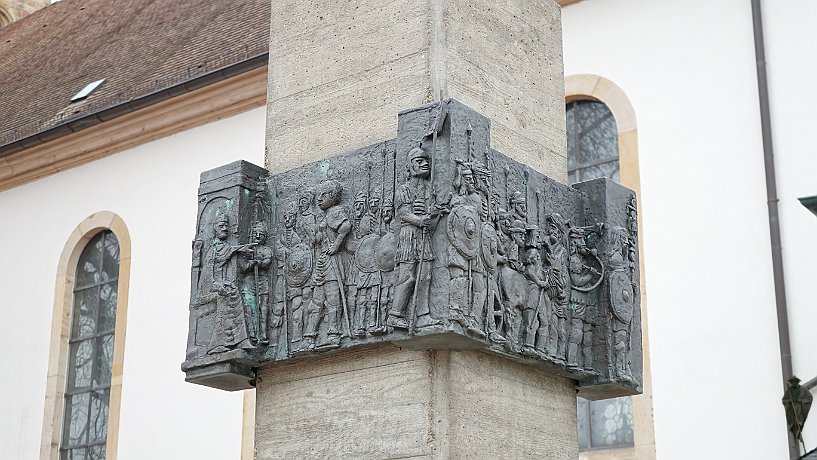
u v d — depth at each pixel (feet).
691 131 39.27
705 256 37.88
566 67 42.60
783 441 34.96
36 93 63.21
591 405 40.27
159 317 50.26
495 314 18.48
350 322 18.86
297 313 19.58
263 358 19.84
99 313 53.88
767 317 36.19
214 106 50.49
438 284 17.80
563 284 20.25
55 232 55.67
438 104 18.61
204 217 20.81
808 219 36.35
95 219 54.08
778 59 38.09
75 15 71.41
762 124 37.70
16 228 57.36
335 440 19.13
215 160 50.49
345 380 19.26
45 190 56.80
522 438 19.47
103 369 53.06
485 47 20.58
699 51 39.81
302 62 21.58
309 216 19.90
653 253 38.93
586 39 42.39
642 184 39.86
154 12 63.72
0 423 54.95
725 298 37.17
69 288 54.80
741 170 37.96
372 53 20.59
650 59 40.78
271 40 22.25
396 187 18.83
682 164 39.17
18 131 58.39
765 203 37.22
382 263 18.60
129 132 53.21
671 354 37.65
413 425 18.24
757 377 35.88
